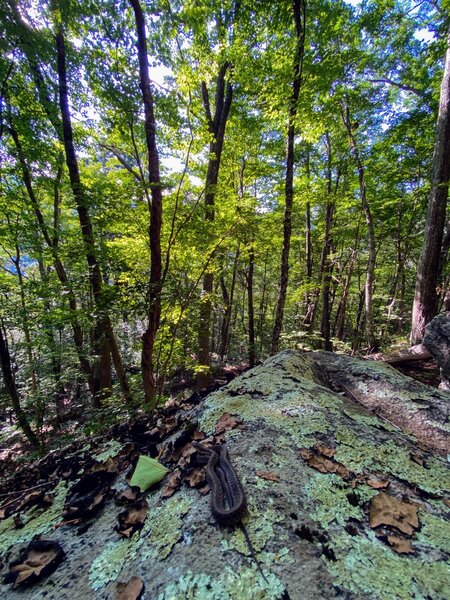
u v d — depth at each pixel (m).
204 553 0.89
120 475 1.39
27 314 5.84
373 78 10.16
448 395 2.09
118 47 4.65
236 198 6.85
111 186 5.17
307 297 14.40
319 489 1.11
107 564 0.93
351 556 0.86
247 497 1.06
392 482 1.17
